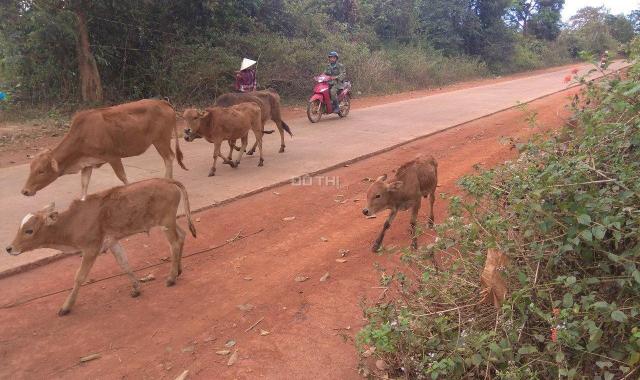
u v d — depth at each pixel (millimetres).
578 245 3496
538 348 3488
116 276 5387
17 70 14711
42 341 4270
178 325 4539
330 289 5160
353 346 4211
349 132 12547
